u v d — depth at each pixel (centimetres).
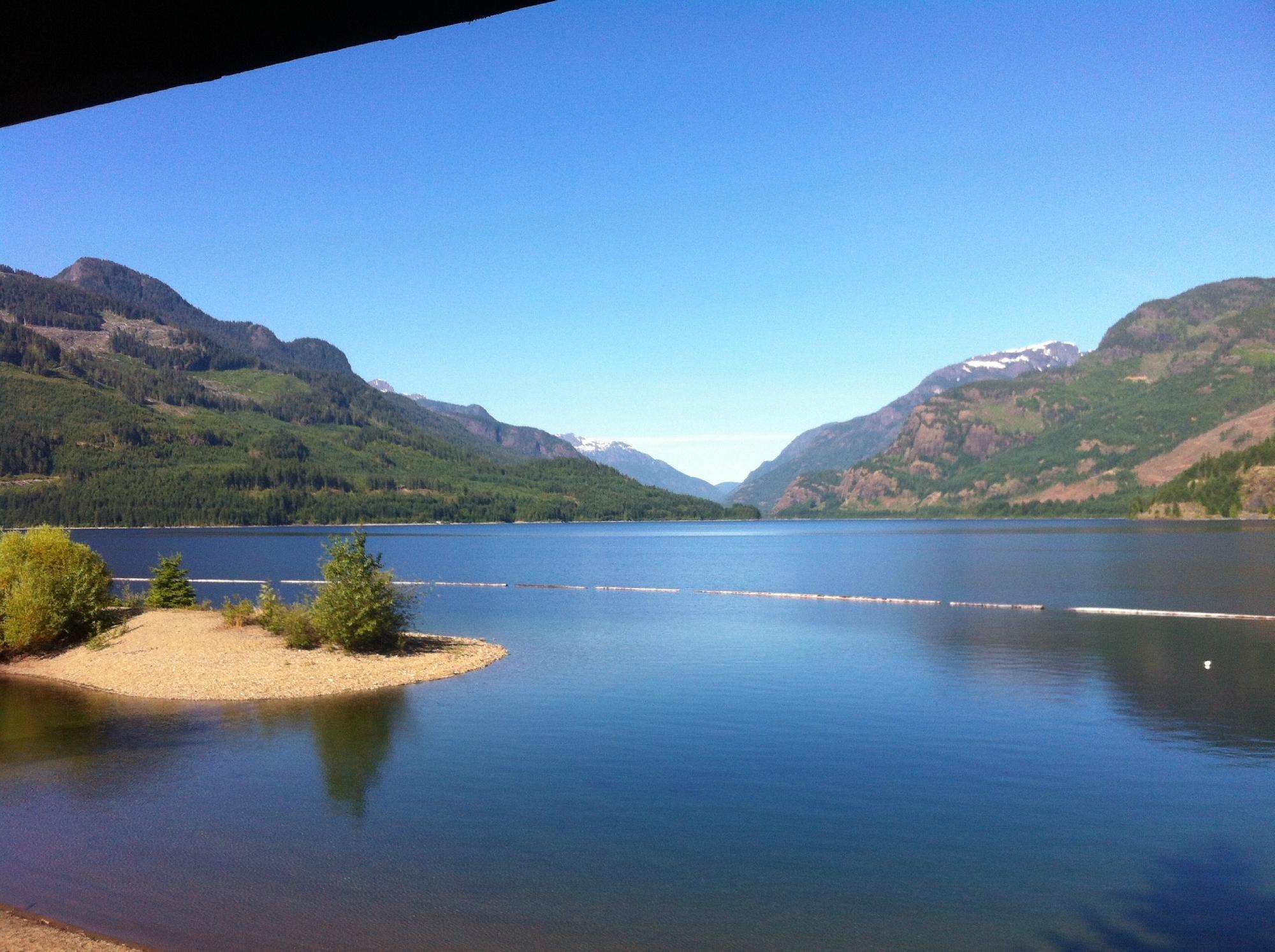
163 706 3212
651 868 1788
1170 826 2003
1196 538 19725
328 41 721
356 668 3769
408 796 2216
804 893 1678
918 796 2208
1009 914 1594
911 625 5588
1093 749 2630
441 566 13000
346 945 1482
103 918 1577
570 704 3228
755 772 2408
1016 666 4028
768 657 4325
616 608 6850
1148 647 4572
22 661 4175
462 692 3450
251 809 2133
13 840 1941
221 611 5100
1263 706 3167
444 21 689
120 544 19600
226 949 1468
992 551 15888
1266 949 1465
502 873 1766
